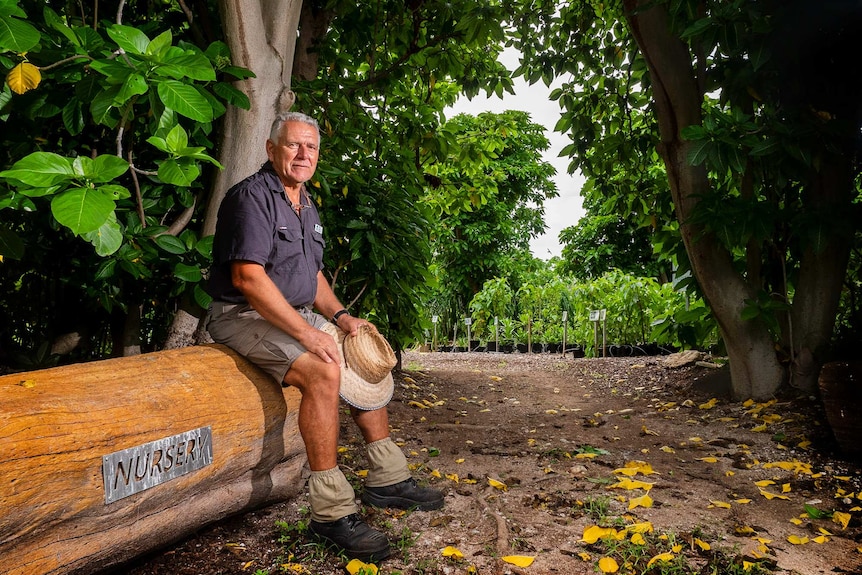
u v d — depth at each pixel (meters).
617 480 3.45
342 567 2.36
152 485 2.09
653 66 5.32
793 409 4.89
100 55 2.54
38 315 3.96
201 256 3.31
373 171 5.40
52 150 3.38
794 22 4.43
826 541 2.62
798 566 2.38
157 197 3.39
